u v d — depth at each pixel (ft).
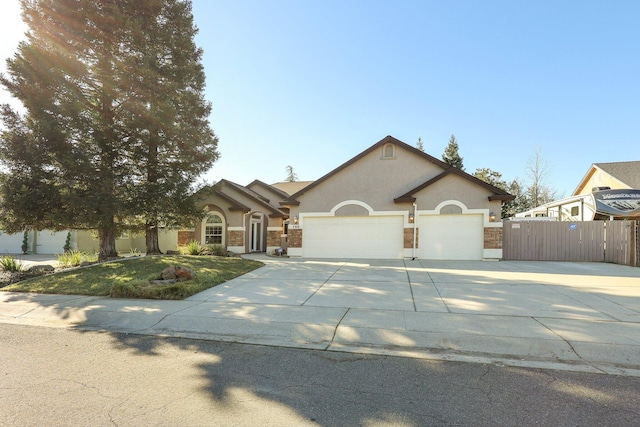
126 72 39.83
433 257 51.42
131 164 43.04
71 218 37.27
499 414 9.98
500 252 49.06
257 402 10.75
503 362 13.96
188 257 43.55
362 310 21.07
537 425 9.43
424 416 9.88
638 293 25.30
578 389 11.56
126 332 18.48
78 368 13.52
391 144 54.39
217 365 13.83
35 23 37.14
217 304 23.07
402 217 53.11
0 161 36.22
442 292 25.91
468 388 11.67
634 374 12.75
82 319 20.88
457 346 15.65
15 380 12.38
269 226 67.97
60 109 36.96
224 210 66.13
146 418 9.77
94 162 39.19
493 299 23.52
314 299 24.12
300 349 15.69
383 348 15.66
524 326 17.65
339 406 10.48
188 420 9.68
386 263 45.42
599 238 48.08
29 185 36.40
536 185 117.29
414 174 53.31
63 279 31.19
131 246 74.13
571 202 65.36
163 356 14.88
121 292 25.53
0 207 36.42
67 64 37.81
